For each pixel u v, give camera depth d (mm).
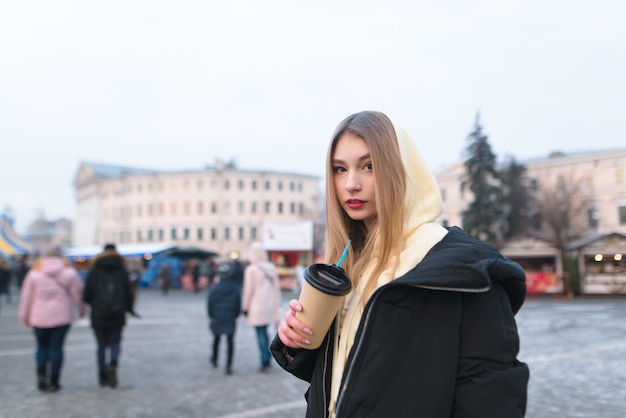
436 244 1122
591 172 46688
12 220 38344
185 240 73812
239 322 14445
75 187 95438
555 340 10039
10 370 7398
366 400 1032
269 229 27531
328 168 1351
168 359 8266
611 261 24656
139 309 19062
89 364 7902
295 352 1338
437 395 1011
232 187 74438
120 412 5062
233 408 5207
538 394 5652
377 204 1190
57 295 6004
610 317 14859
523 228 43375
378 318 1067
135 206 77875
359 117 1288
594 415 4863
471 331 1046
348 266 1373
